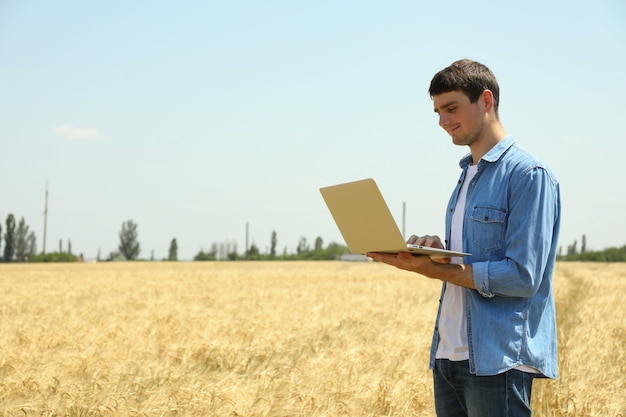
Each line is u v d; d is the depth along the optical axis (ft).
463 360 13.44
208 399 24.76
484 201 13.42
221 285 119.85
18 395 27.73
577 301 77.36
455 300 13.76
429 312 59.82
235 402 24.21
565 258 338.75
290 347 41.06
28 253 391.86
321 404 24.90
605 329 45.11
